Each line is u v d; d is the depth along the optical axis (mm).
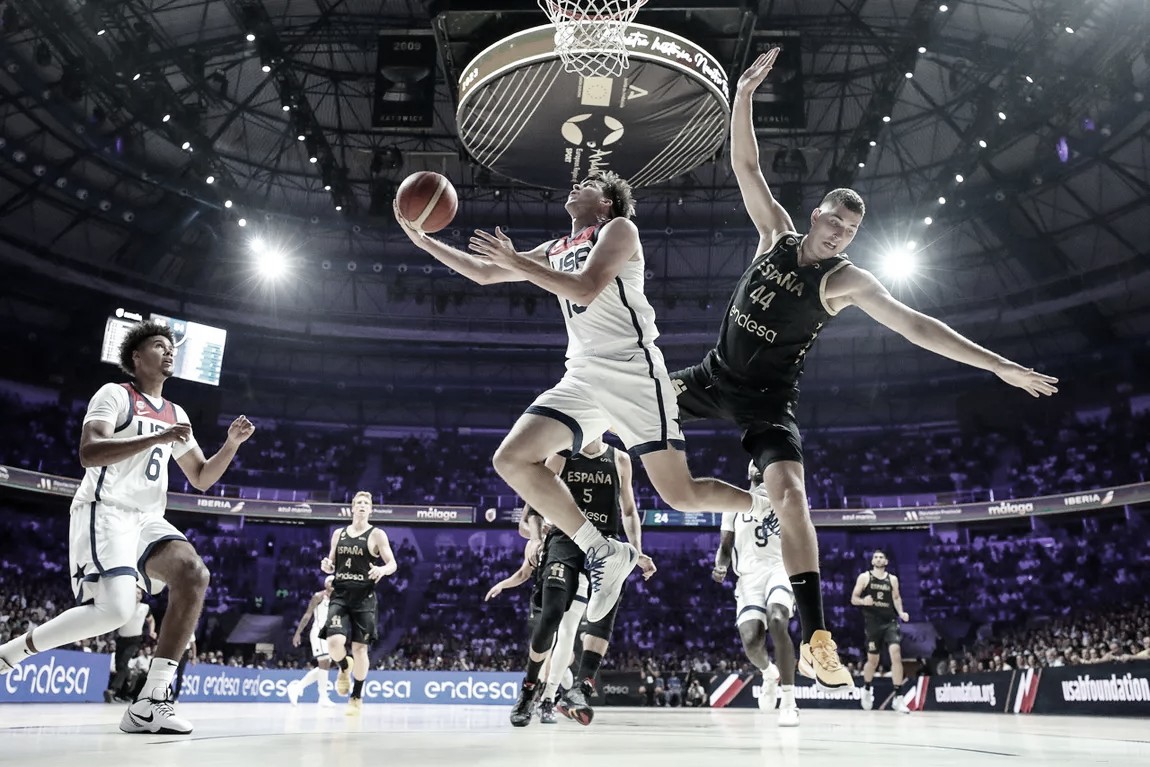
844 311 30953
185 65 20594
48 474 24500
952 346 3797
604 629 6125
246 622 29156
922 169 25281
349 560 9047
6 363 27766
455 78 11750
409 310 32438
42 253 25516
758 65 4543
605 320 4098
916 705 15383
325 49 22172
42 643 4102
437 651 27453
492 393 34594
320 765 2486
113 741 3584
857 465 32719
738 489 4277
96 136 21984
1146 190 23328
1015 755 3229
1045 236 26234
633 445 4102
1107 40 18844
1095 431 29391
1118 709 10984
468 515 30516
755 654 9023
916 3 19281
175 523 30516
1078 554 27953
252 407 33969
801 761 2762
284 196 27594
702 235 27828
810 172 25672
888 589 13156
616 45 8016
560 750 3271
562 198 26203
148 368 4633
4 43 19250
